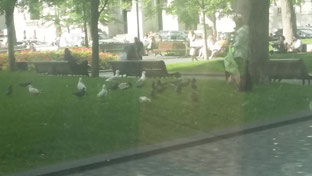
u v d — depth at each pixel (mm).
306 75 19266
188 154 10523
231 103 15016
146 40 44312
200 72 24703
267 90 17016
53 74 23656
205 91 16125
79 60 29625
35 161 9695
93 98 14727
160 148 10781
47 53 31703
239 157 10023
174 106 14008
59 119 12172
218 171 8953
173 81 16156
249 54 17516
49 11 43312
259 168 9070
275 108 14945
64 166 9336
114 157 10000
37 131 11094
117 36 60625
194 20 38812
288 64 19406
